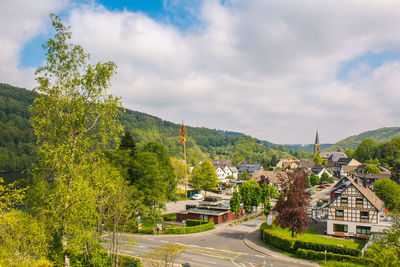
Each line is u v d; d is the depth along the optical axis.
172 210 70.69
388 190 71.69
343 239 47.75
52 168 24.22
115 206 30.38
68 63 24.88
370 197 53.31
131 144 60.34
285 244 39.66
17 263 21.27
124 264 30.08
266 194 69.62
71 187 24.03
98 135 26.31
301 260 35.97
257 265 33.53
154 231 48.56
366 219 48.06
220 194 103.69
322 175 141.25
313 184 125.00
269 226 48.88
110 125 26.64
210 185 94.12
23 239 22.88
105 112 26.12
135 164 53.16
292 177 43.56
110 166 41.47
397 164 104.94
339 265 33.22
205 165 95.38
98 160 26.95
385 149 175.38
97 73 25.81
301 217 41.69
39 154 24.38
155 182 53.94
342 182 76.06
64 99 24.56
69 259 24.88
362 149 194.25
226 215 60.38
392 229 27.20
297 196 42.03
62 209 23.44
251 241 44.47
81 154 25.73
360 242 45.81
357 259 33.78
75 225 24.06
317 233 52.00
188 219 56.84
